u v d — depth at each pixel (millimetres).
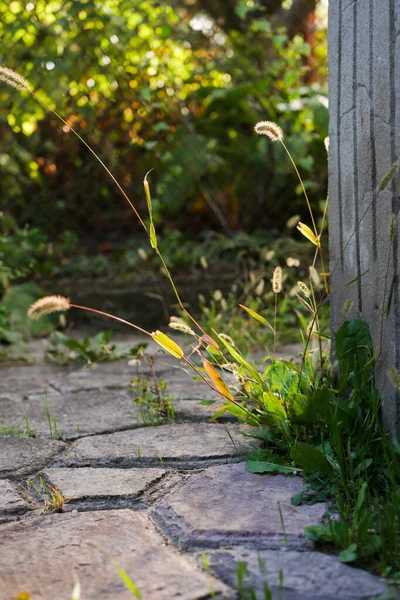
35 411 2762
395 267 1819
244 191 5855
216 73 5617
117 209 5746
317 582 1316
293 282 4844
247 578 1339
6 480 1963
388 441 1855
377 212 1932
